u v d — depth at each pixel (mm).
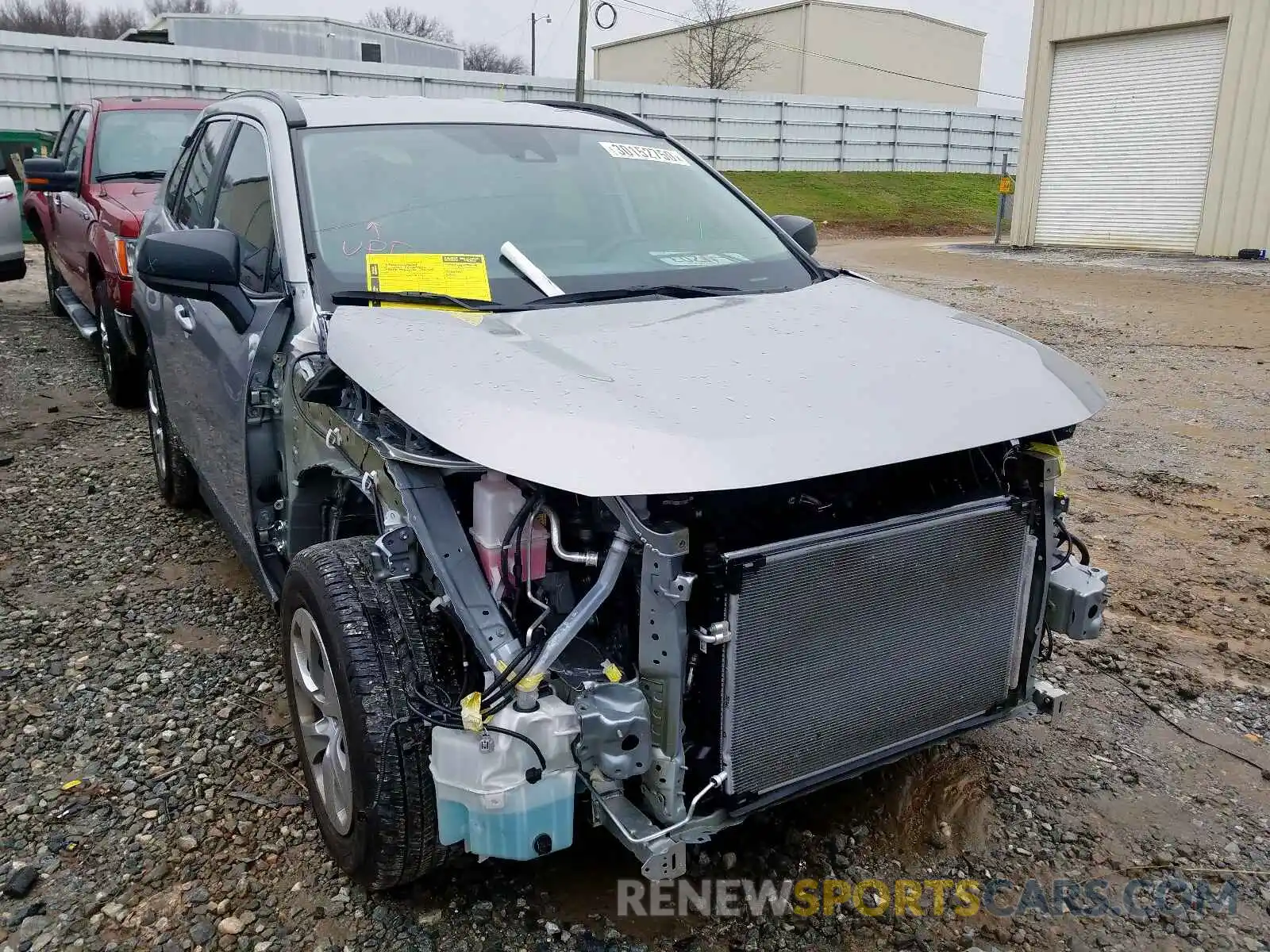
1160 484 5883
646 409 2219
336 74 26344
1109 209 21094
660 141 4160
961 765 3197
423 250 3141
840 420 2281
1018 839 2891
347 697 2301
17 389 7520
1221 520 5309
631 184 3736
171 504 5203
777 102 35219
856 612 2361
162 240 2969
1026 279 15523
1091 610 2773
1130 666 3850
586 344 2588
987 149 41406
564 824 2152
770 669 2264
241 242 3582
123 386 6879
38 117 22031
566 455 2072
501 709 2100
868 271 16859
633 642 2271
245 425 3199
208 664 3734
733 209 3902
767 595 2213
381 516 2502
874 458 2219
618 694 2146
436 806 2287
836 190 33688
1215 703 3607
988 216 33125
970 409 2449
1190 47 19141
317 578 2477
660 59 56938
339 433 2641
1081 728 3436
